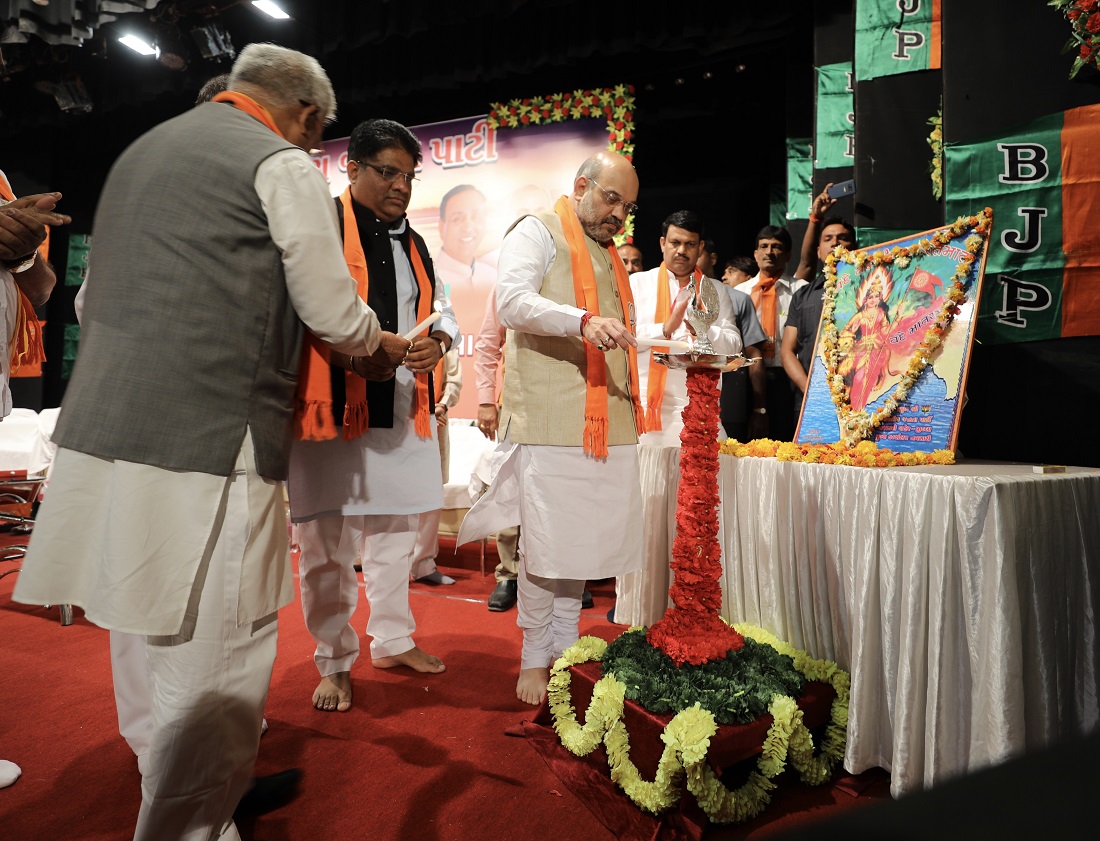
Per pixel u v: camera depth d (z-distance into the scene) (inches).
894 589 70.8
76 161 353.7
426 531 161.2
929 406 91.7
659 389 125.3
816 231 170.2
